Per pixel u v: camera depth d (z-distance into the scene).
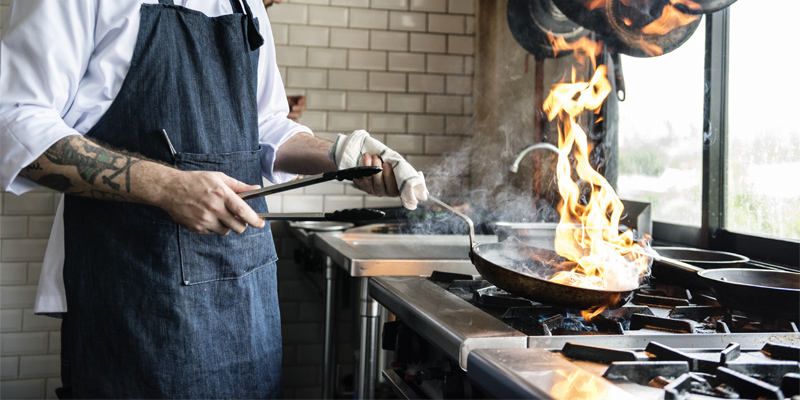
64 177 1.12
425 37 3.16
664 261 1.39
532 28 2.08
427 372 1.23
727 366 0.87
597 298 1.06
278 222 3.01
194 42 1.31
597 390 0.76
